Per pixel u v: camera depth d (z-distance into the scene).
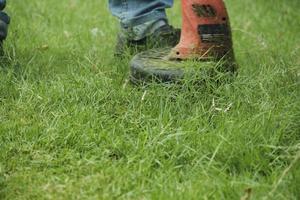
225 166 2.29
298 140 2.45
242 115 2.64
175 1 5.33
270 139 2.42
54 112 2.75
